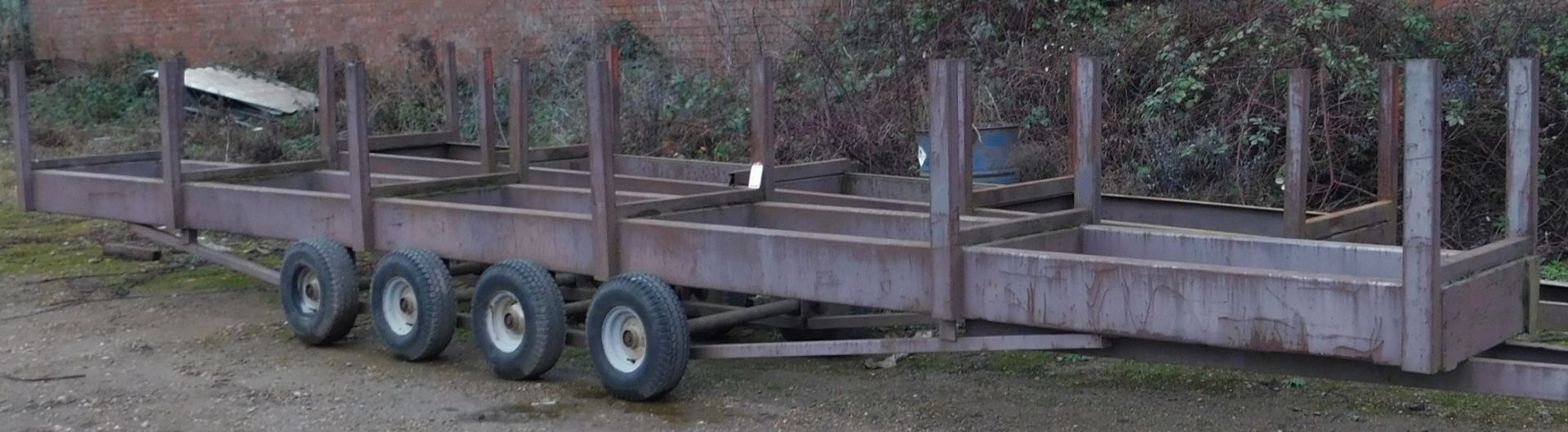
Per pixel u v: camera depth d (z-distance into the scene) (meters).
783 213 6.65
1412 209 3.94
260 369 6.58
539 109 14.27
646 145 12.70
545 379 6.29
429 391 6.09
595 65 5.75
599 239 5.86
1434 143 3.88
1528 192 4.52
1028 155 10.03
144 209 7.94
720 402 5.88
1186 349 4.60
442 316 6.42
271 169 8.34
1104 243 5.62
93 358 6.87
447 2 16.69
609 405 5.82
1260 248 5.30
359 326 7.51
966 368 6.46
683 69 13.98
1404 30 9.75
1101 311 4.56
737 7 13.83
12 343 7.25
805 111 11.69
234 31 19.42
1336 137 9.54
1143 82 10.59
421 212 6.57
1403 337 3.98
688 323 5.77
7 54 22.28
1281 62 9.80
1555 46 9.16
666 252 5.70
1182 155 9.90
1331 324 4.11
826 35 12.78
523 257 6.19
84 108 18.38
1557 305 4.96
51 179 8.44
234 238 10.39
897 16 12.27
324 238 6.98
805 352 5.49
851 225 6.39
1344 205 9.38
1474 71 9.33
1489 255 4.27
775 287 5.36
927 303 4.93
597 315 5.84
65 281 9.05
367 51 17.66
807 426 5.50
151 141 16.11
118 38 21.17
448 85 10.16
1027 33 11.77
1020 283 4.73
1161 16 10.80
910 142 11.05
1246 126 9.80
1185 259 5.50
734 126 12.41
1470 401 5.72
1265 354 4.45
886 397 5.96
